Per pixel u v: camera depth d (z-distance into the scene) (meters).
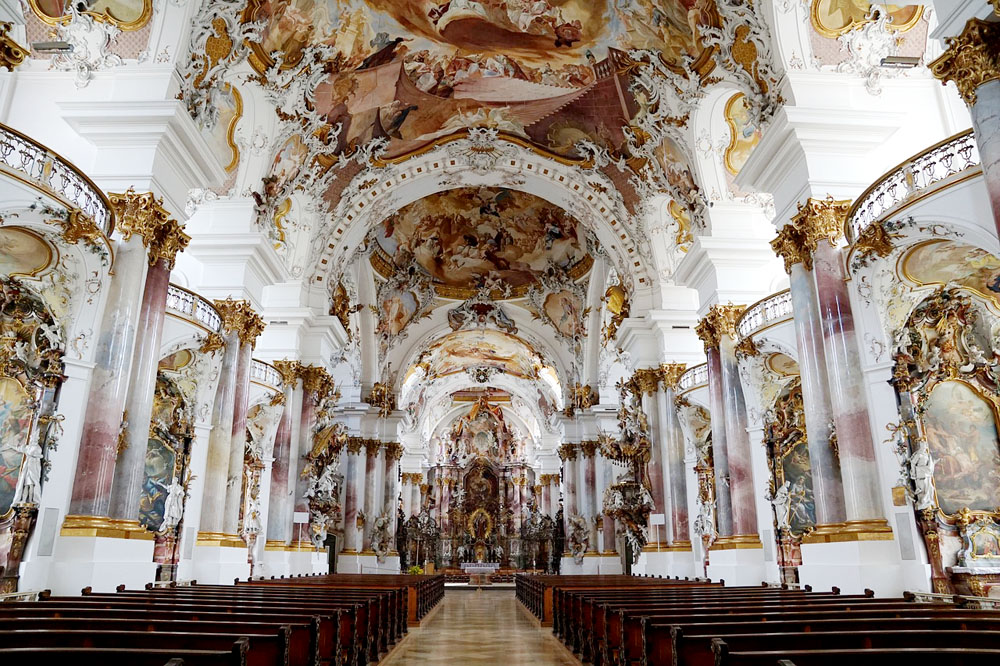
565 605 9.74
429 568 39.12
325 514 18.28
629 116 16.55
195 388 13.54
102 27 10.37
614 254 20.23
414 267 28.27
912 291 9.52
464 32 15.85
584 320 28.80
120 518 9.30
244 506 16.48
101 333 9.31
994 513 8.80
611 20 14.39
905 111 10.70
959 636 3.74
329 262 19.56
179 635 3.74
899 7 10.71
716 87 13.41
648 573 17.92
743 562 13.16
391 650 8.97
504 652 8.83
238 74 12.91
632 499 18.02
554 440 43.75
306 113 15.36
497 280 29.53
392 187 20.41
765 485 13.46
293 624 4.74
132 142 10.05
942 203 8.25
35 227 8.32
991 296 9.12
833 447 9.97
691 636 4.08
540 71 16.81
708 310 15.25
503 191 24.91
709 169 14.77
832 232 10.22
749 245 14.55
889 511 9.22
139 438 9.58
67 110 9.84
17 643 3.54
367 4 14.27
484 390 48.19
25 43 10.37
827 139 10.64
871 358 9.69
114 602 6.06
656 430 18.08
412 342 31.19
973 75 6.92
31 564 8.16
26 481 8.31
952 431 9.16
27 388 8.65
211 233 14.34
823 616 5.18
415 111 18.25
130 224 9.67
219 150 14.09
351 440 27.23
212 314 13.49
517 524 48.25
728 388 14.01
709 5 11.88
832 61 10.91
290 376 17.66
